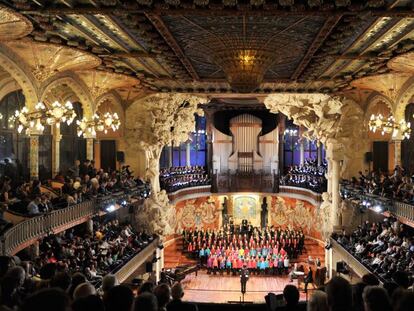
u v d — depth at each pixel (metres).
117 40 15.24
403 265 17.23
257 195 40.75
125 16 12.48
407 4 11.05
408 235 22.14
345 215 30.72
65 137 27.97
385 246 21.78
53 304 3.40
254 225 40.78
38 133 18.67
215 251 32.34
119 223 29.62
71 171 23.59
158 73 21.42
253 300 25.53
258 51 15.01
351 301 4.87
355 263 23.00
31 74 17.44
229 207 41.16
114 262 20.28
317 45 15.14
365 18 12.45
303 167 38.69
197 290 27.47
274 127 41.44
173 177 36.69
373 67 19.64
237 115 42.19
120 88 27.45
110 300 4.84
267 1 10.87
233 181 40.25
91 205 20.39
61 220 17.23
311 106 30.70
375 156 31.17
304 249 35.03
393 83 23.16
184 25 13.15
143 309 4.73
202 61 18.11
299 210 38.53
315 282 25.86
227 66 15.54
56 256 16.11
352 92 29.02
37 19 12.56
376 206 22.38
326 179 34.28
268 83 24.08
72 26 13.61
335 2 10.90
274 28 13.36
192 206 39.41
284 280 29.83
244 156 40.62
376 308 4.67
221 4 11.14
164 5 11.19
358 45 15.98
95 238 21.28
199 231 35.62
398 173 24.22
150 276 24.03
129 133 30.75
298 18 12.26
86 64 18.62
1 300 5.66
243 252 31.70
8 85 21.44
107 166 31.23
